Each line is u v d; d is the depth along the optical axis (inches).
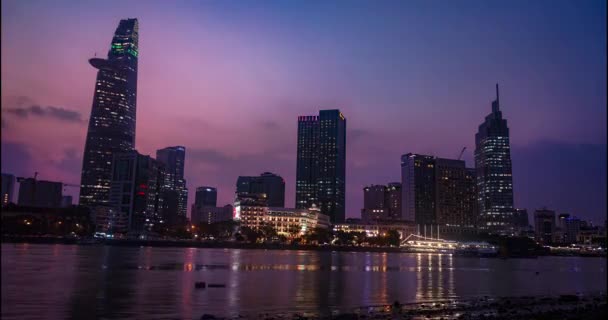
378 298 3609.7
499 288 4719.5
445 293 4062.5
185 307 2987.2
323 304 3230.8
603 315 2770.7
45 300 3144.7
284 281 4808.1
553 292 4458.7
